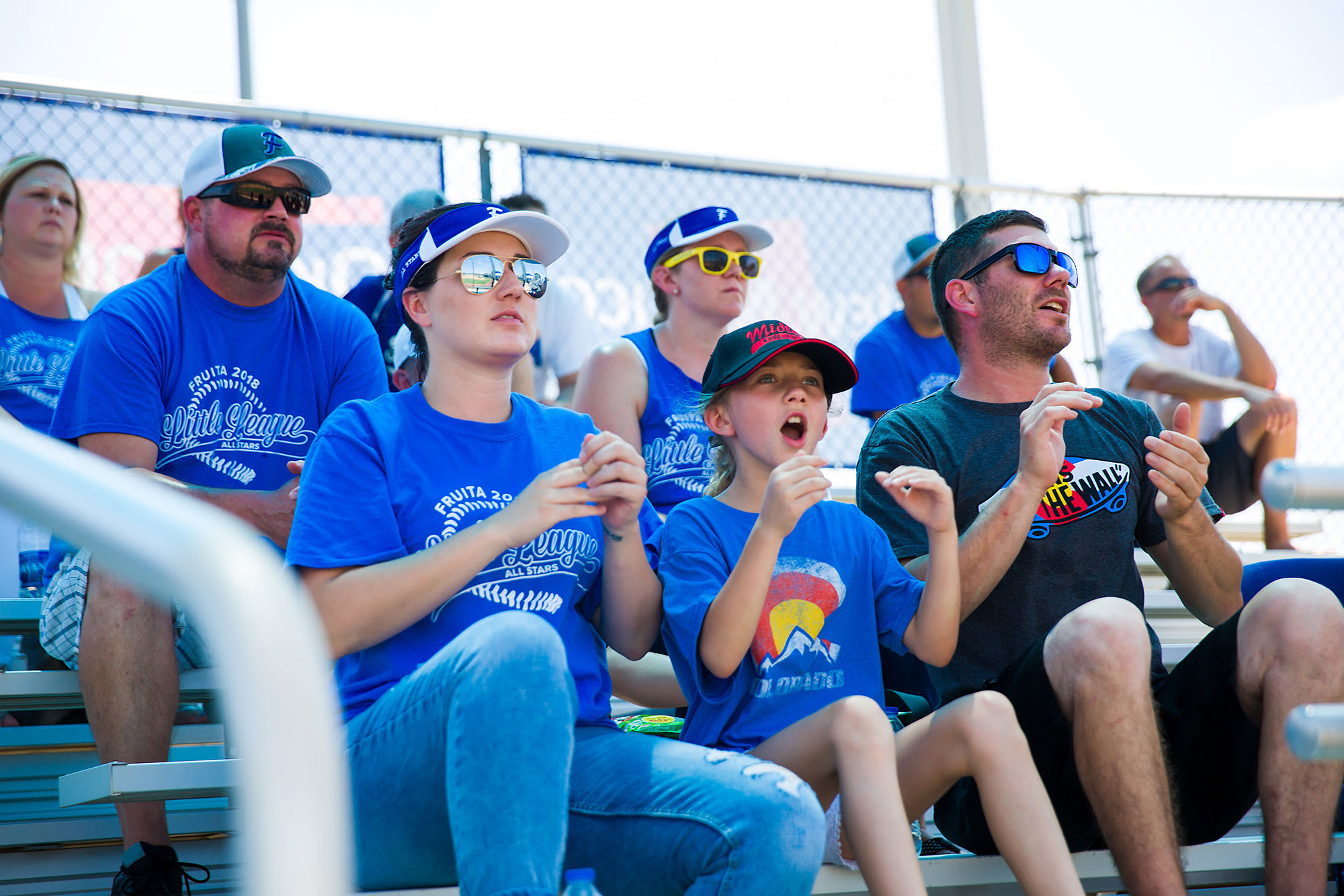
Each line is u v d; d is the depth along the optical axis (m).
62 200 4.39
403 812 1.96
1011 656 2.88
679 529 2.65
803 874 1.92
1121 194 6.15
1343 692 2.38
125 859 2.61
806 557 2.65
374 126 4.85
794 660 2.54
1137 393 5.89
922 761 2.31
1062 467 2.95
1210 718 2.60
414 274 2.52
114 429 3.18
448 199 4.95
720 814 1.94
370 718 2.04
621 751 2.13
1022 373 3.12
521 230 2.55
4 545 3.85
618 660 3.63
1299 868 2.32
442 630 2.30
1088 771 2.34
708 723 2.50
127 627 2.80
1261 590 2.54
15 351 4.31
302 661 0.81
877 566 2.73
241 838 0.81
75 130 4.52
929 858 2.51
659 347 4.32
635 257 5.28
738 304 4.29
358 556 2.26
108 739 2.75
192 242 3.39
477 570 2.19
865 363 5.45
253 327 3.43
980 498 2.99
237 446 3.36
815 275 5.58
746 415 2.73
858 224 5.70
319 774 0.81
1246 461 5.64
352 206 4.80
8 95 4.43
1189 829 2.72
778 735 2.29
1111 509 2.96
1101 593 2.93
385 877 2.07
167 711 2.81
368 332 3.64
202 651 3.18
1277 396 5.55
